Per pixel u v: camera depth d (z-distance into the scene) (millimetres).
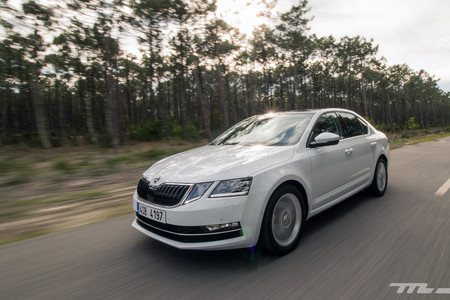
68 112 52750
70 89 51094
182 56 31062
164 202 2656
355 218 3854
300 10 31234
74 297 2305
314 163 3262
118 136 22938
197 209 2465
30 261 2947
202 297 2230
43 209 4949
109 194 5910
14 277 2635
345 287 2293
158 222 2682
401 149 14008
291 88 60156
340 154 3727
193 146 21656
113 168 9320
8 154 17953
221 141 3984
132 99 61656
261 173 2678
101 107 46719
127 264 2809
